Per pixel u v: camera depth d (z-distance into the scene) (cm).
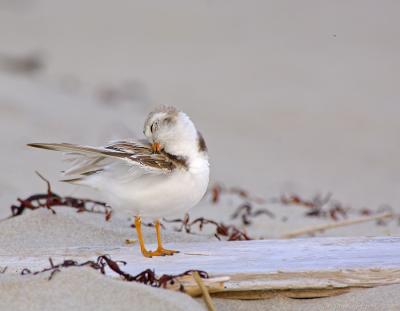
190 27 3291
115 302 525
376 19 3266
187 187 638
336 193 1334
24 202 823
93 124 1611
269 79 2455
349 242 682
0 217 907
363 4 3566
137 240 741
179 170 636
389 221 1020
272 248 666
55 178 1178
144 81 2383
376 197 1313
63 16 3425
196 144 654
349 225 980
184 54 2838
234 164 1536
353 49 2814
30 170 1213
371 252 645
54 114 1652
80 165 655
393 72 2489
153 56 2783
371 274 593
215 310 556
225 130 1883
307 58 2716
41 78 2202
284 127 1934
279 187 1348
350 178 1471
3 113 1588
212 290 577
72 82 2191
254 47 2920
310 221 986
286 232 912
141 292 532
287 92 2281
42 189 1099
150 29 3253
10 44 2744
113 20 3406
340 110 2080
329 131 1903
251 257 636
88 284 540
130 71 2511
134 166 629
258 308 580
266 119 2002
